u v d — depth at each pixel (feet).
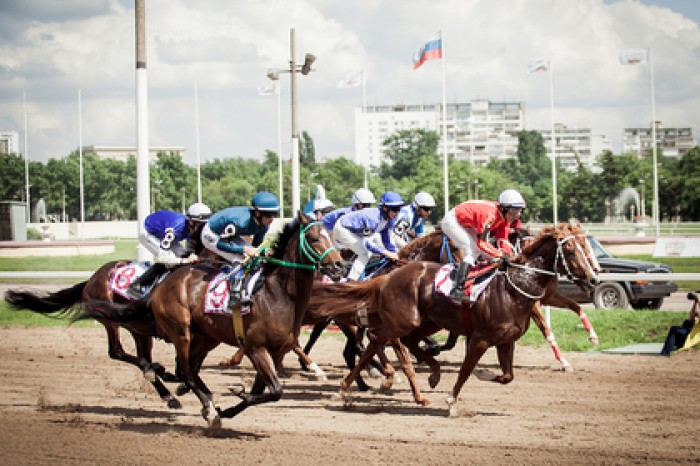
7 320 57.98
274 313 26.25
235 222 28.68
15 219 154.71
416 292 30.81
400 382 36.42
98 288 33.50
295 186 78.02
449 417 29.09
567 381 35.42
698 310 41.14
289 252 26.37
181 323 28.09
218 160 381.60
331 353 45.11
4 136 508.94
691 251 50.62
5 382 36.73
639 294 56.24
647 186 285.84
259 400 26.20
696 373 36.40
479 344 28.96
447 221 30.81
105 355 44.52
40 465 23.00
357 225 36.81
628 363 39.14
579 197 293.23
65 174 308.60
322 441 25.58
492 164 403.13
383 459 23.32
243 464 22.91
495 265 29.40
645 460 22.99
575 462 22.86
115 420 29.12
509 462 22.91
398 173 438.81
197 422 28.81
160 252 31.89
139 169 51.24
